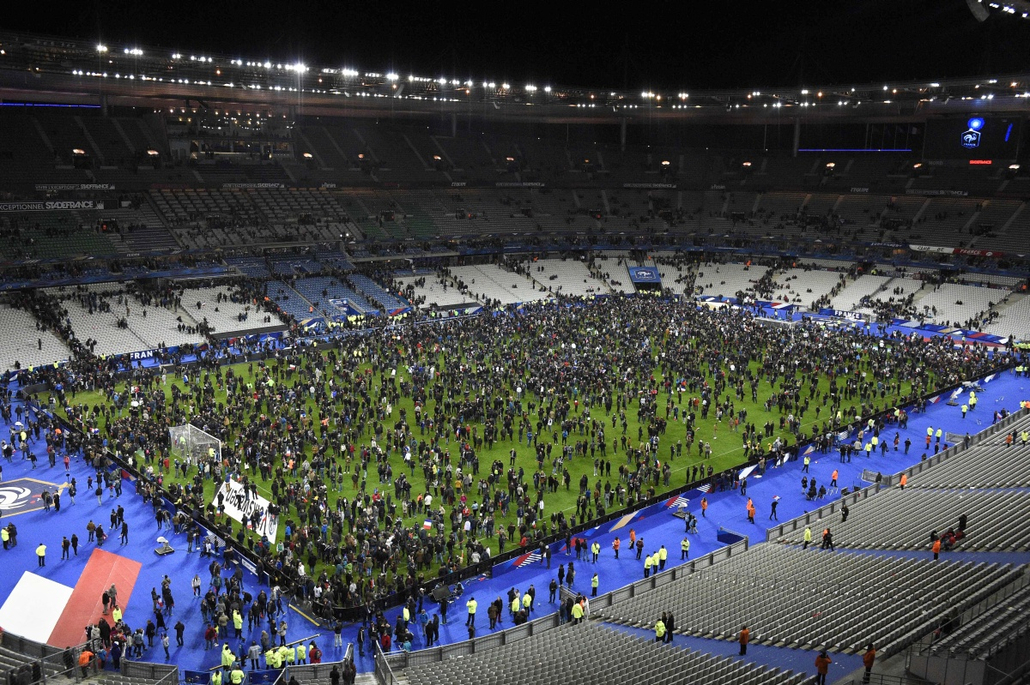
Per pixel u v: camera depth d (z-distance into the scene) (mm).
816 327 86188
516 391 65000
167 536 42438
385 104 116562
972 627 23516
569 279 113875
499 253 115562
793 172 130500
